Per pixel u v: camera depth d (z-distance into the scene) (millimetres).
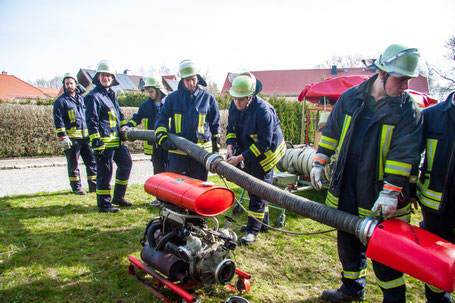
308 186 6516
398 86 2350
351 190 2631
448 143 2535
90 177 6551
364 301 3002
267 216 4613
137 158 11891
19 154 11555
